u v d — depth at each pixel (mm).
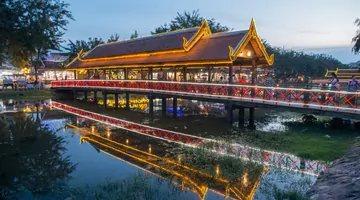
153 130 18984
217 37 23500
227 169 10594
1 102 34875
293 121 20516
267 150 12797
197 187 9133
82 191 9148
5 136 17422
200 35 24766
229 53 19250
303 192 8320
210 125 20109
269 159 11547
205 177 9992
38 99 38719
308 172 10055
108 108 30984
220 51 20891
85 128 19969
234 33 22234
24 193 9367
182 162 11758
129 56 30750
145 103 35969
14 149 14648
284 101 16812
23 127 20359
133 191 8906
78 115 26047
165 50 25625
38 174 11055
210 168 10789
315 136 14961
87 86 35125
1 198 9047
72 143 15734
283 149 12828
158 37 30469
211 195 8484
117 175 10625
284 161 11242
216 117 23484
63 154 13617
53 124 21578
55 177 10562
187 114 25609
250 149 13031
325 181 8742
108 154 13523
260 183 9219
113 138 16797
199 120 22250
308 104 15484
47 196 9055
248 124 20016
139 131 18734
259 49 21047
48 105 33281
